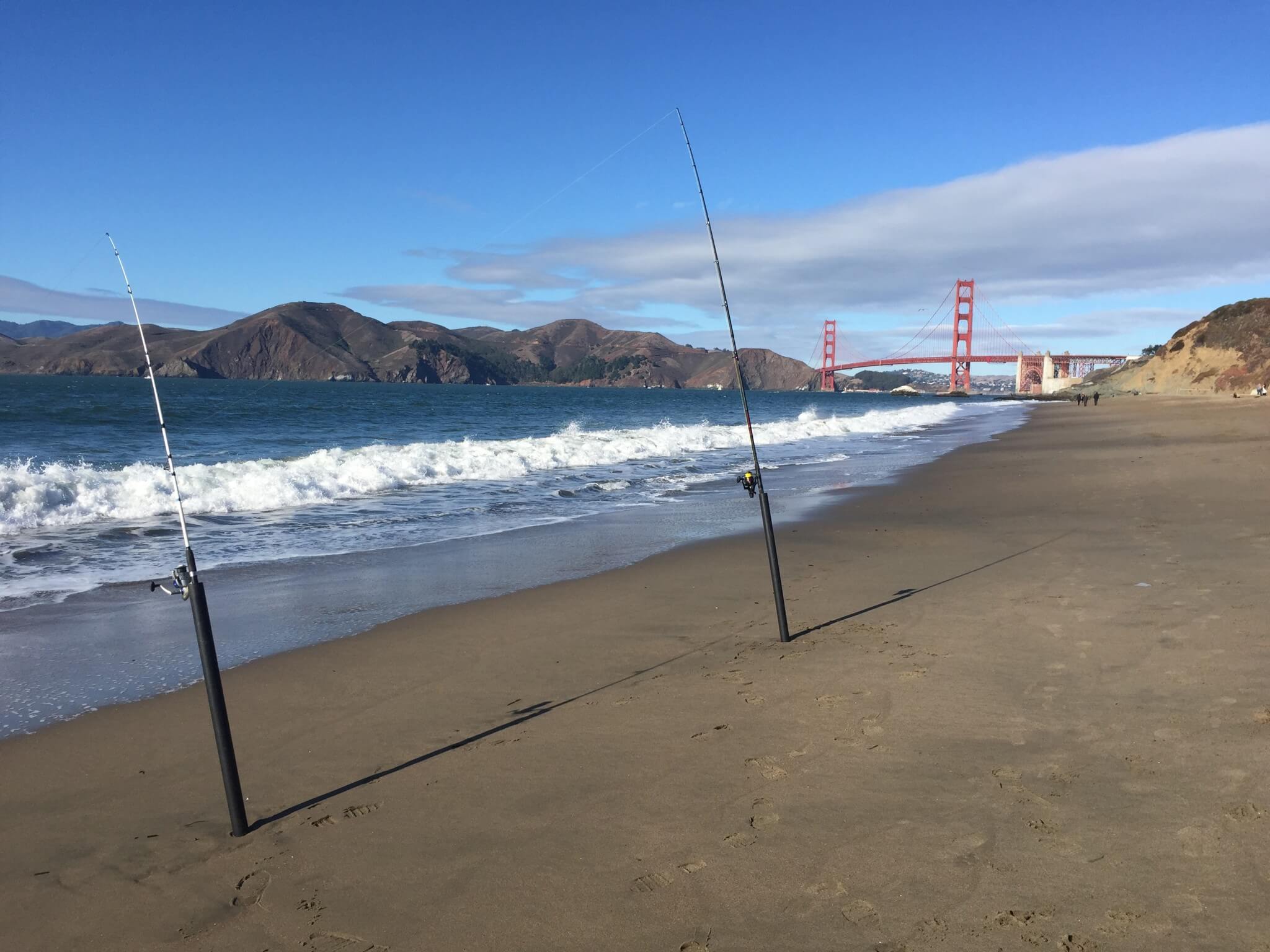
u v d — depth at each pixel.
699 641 5.00
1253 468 13.42
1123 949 2.01
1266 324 73.25
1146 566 6.41
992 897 2.25
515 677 4.44
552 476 15.27
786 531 9.33
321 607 6.06
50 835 2.86
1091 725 3.37
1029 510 10.34
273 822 2.91
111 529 9.12
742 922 2.20
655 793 2.98
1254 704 3.47
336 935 2.24
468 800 3.00
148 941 2.26
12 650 5.05
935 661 4.30
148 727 3.85
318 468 12.98
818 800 2.86
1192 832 2.52
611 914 2.27
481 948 2.15
